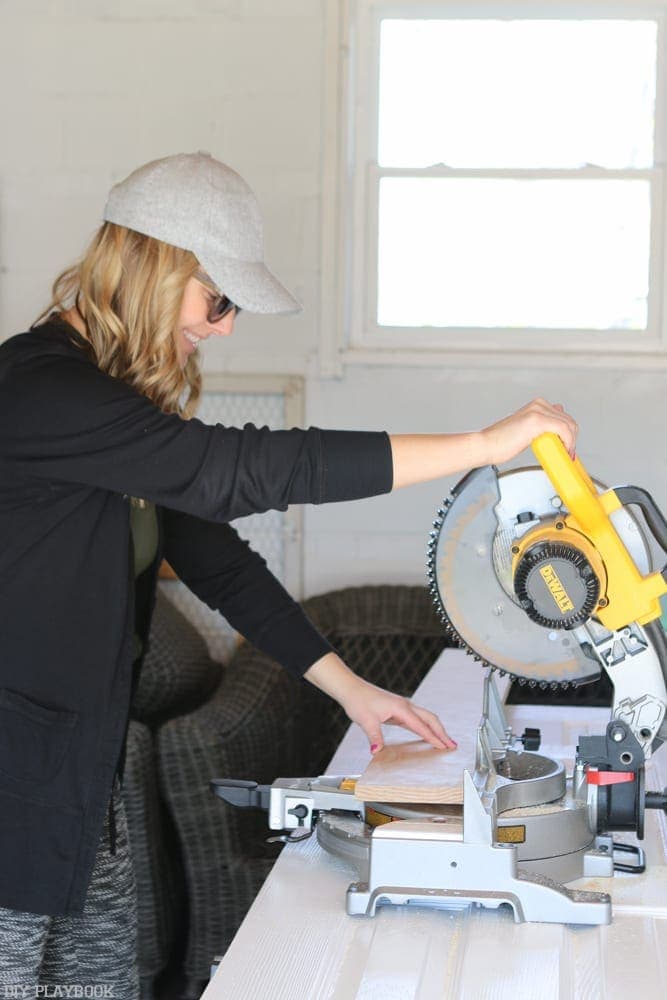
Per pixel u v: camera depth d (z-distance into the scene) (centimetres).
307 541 352
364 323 355
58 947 159
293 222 344
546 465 132
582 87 351
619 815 142
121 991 162
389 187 356
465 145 355
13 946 138
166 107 345
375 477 133
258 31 341
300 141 342
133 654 156
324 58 338
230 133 344
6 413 135
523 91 353
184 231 139
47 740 137
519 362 341
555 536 132
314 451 133
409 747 154
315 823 147
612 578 133
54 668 139
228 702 287
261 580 171
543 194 353
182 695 316
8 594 138
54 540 139
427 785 134
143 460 132
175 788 270
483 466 135
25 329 353
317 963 119
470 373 344
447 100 355
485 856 129
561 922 128
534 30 351
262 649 168
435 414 346
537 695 313
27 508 138
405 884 130
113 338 143
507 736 161
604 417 341
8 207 351
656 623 137
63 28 345
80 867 139
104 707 141
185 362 155
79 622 140
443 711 177
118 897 161
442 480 347
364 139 353
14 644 138
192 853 271
